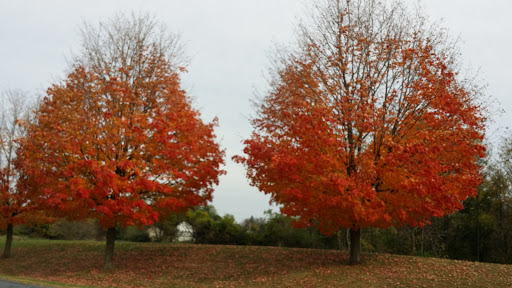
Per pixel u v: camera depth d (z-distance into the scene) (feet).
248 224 145.07
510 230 84.74
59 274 58.59
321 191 46.09
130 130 51.60
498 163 92.27
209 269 57.67
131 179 54.44
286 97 51.13
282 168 44.21
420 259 55.16
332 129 46.47
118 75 57.11
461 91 47.70
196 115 56.75
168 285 49.52
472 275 45.93
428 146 43.29
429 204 42.19
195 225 104.78
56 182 52.06
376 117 45.83
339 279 46.75
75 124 51.75
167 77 58.39
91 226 123.54
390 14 51.98
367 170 42.04
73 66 57.98
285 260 59.47
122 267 60.44
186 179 55.06
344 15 51.55
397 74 49.98
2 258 74.38
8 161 71.41
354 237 54.08
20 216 70.85
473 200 90.02
